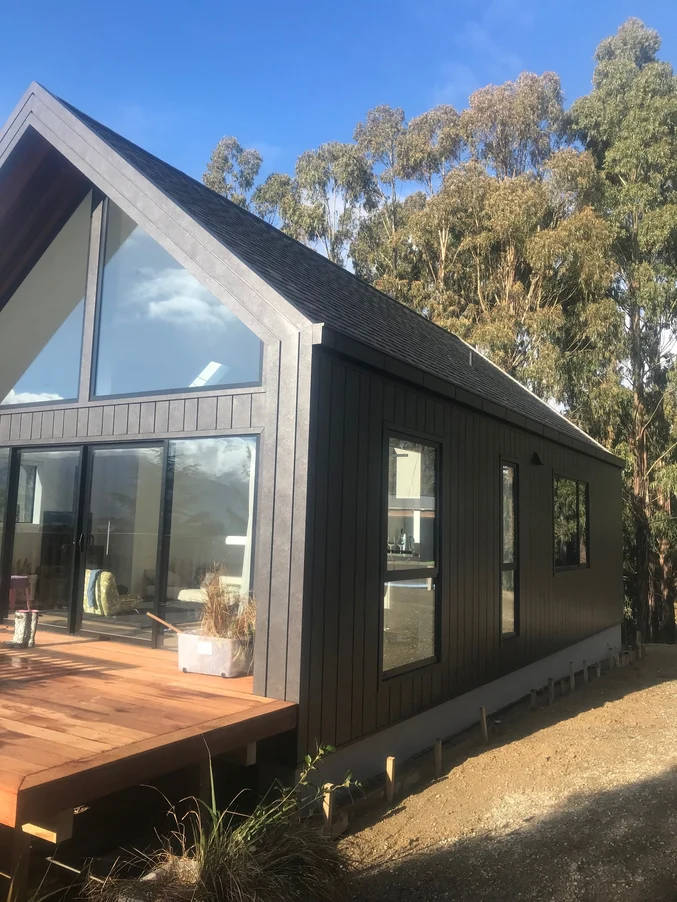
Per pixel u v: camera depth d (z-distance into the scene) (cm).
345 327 538
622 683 1023
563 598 994
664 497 1864
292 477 462
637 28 2066
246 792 454
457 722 681
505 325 1783
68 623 620
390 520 563
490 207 1906
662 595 1922
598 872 381
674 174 1842
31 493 671
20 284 740
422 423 611
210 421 533
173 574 555
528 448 875
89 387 634
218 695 439
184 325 570
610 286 1877
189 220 538
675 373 1744
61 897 329
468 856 407
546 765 579
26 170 664
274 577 459
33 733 340
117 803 429
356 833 444
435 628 630
